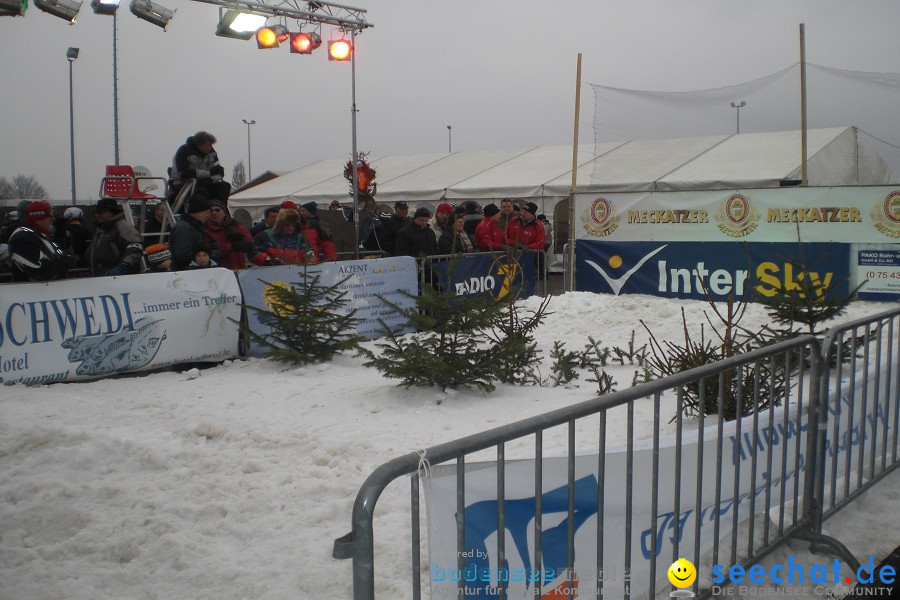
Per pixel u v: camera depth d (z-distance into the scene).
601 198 12.71
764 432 3.74
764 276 11.43
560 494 2.76
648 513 3.15
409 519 3.99
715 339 9.44
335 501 4.21
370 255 12.07
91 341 7.20
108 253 8.60
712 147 18.67
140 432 5.49
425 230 11.18
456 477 2.48
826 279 11.05
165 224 10.39
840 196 10.88
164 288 7.75
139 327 7.51
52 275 7.05
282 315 8.01
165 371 7.86
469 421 5.71
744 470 3.61
